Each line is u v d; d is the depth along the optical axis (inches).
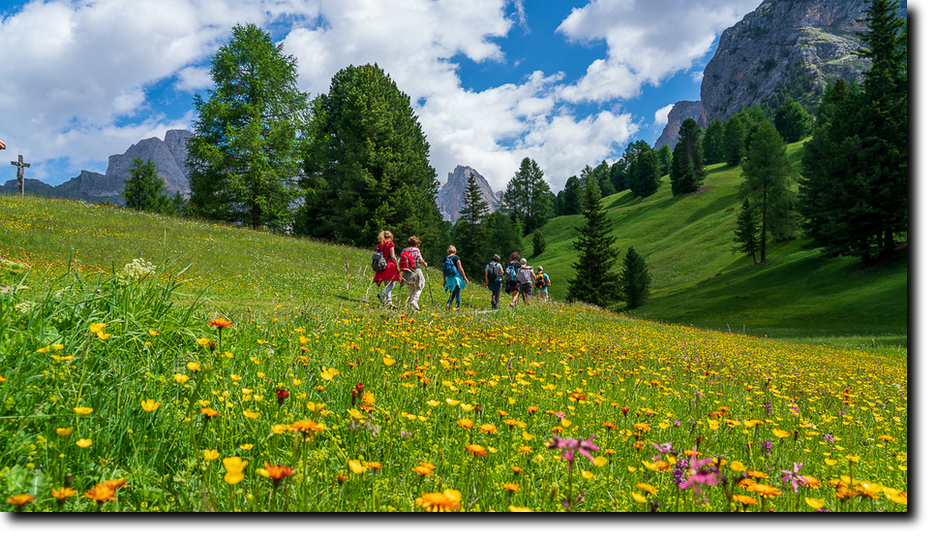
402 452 93.0
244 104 1282.0
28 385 90.0
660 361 273.0
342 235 1590.8
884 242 1691.7
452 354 185.8
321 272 733.3
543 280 788.0
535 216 5457.7
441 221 2160.4
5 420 79.1
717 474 72.8
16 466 68.5
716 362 334.0
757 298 1787.6
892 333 1100.5
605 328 525.0
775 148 2343.8
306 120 1419.8
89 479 70.5
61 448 74.8
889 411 198.5
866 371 441.4
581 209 5664.4
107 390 96.4
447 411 115.0
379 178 1588.3
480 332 288.4
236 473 62.2
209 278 537.6
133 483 71.7
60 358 95.0
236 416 95.0
